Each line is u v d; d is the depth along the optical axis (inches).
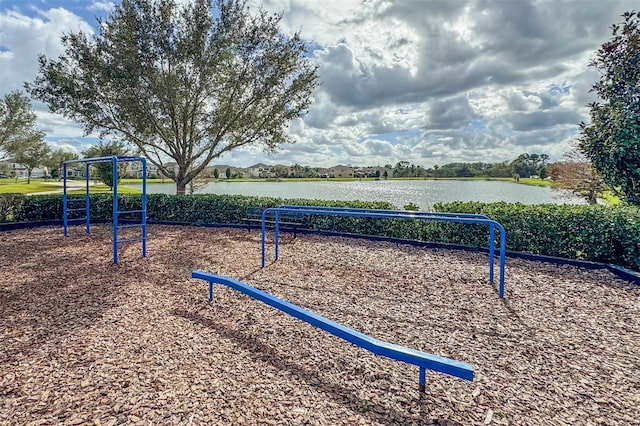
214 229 353.4
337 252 243.9
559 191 440.8
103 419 74.5
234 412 77.0
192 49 382.9
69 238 302.7
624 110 223.0
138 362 98.0
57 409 78.0
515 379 91.9
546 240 220.5
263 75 408.2
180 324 125.0
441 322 129.1
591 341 113.3
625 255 192.9
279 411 77.7
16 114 713.0
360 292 162.6
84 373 92.4
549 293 158.1
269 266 208.4
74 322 126.1
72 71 388.2
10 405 79.6
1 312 135.7
